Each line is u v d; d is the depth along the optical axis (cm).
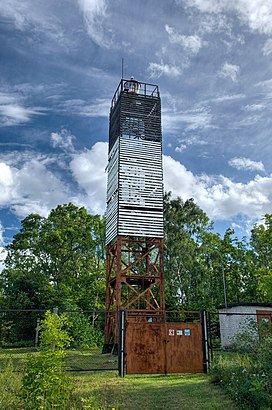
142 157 2644
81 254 4278
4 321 3300
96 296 3853
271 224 3344
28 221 4397
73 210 4441
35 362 752
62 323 819
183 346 1392
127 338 1353
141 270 3597
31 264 4200
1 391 824
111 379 1223
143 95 2814
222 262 3972
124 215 2483
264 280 2345
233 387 927
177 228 4044
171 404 887
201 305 3578
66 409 756
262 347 1113
